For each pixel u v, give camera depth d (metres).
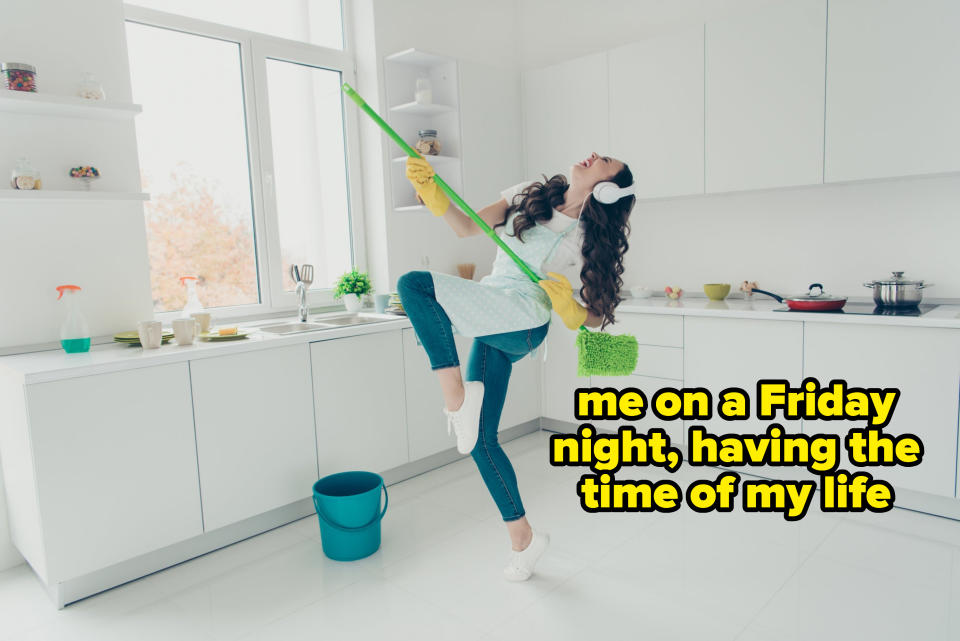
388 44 3.34
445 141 3.47
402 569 2.17
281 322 2.96
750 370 2.78
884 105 2.53
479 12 3.84
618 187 1.82
